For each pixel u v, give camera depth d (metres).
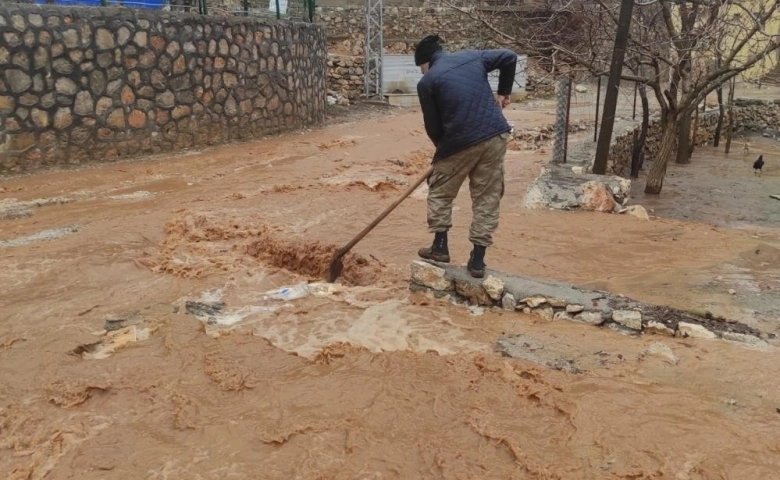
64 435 3.21
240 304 5.01
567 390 3.61
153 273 5.62
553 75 11.91
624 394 3.56
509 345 4.20
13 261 5.84
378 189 9.21
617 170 14.05
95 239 6.46
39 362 3.97
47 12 9.60
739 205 11.25
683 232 7.17
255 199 8.43
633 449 3.07
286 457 3.04
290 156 11.95
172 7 13.11
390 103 22.78
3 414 3.42
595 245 6.65
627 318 4.41
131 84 10.93
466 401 3.52
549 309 4.67
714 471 2.90
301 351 4.21
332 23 25.19
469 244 6.57
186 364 3.93
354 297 5.15
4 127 9.41
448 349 4.21
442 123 4.60
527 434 3.22
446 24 26.17
